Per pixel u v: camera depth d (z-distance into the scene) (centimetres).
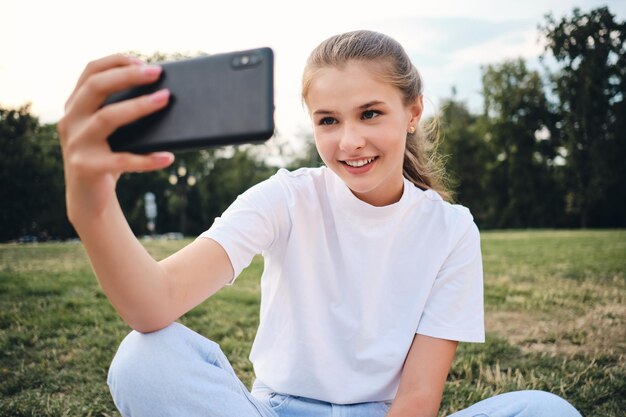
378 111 148
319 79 149
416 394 156
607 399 230
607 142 3216
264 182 173
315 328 163
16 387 244
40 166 2778
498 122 3812
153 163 94
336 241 168
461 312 167
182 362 129
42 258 770
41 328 334
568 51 3294
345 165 152
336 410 158
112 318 363
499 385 246
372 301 164
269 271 173
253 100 92
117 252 110
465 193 3959
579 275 570
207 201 4581
